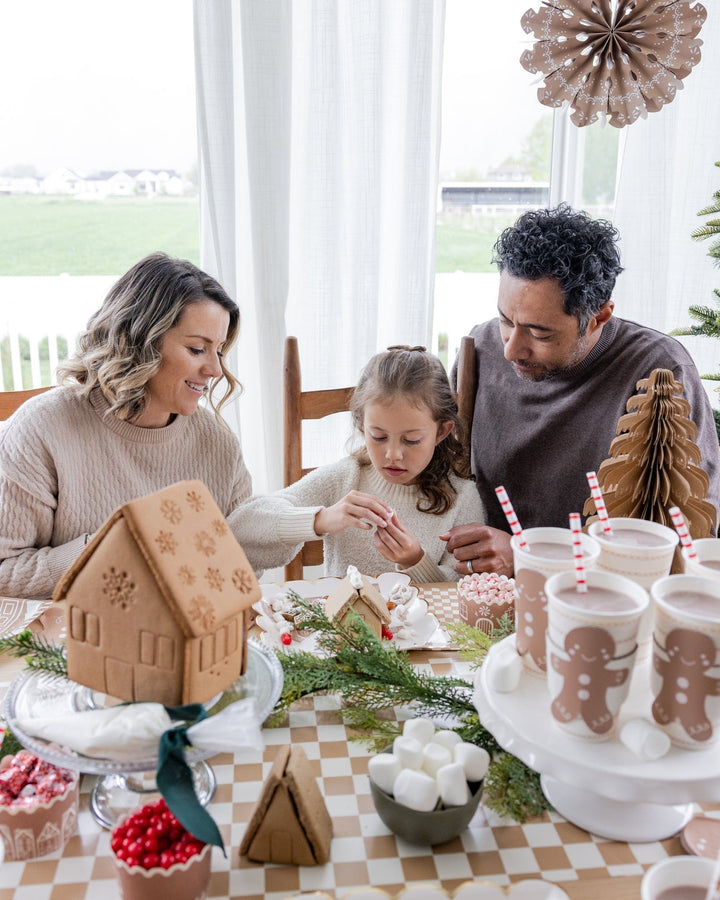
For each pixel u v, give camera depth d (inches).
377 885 27.4
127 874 25.6
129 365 53.4
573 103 55.6
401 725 35.1
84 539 53.2
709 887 24.7
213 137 74.3
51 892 27.0
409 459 59.4
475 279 95.3
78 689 31.3
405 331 84.2
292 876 27.8
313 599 46.7
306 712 36.6
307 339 83.3
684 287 91.4
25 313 89.8
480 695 30.7
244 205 79.5
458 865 28.2
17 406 64.2
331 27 74.9
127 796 31.2
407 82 78.0
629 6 51.8
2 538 53.5
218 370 55.9
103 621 28.0
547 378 63.8
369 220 80.5
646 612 31.0
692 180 88.4
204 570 28.3
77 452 55.5
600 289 55.6
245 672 31.6
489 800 30.9
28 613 44.1
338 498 65.2
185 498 29.3
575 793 30.7
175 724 27.5
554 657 27.3
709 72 85.0
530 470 65.2
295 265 81.4
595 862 28.2
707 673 26.1
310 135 78.2
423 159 79.6
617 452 41.2
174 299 52.9
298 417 66.1
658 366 60.9
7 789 29.2
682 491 40.3
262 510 58.5
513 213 94.3
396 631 42.1
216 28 71.8
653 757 26.5
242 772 32.9
